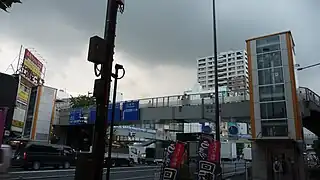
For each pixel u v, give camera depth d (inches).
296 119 797.9
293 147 812.0
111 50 225.6
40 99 1535.4
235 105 1063.0
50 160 1026.1
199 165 522.0
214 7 671.8
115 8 236.5
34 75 1563.7
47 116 1567.4
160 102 1247.5
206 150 525.7
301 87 933.2
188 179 604.7
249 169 870.4
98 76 222.1
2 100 347.3
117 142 2177.7
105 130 212.2
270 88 852.0
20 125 1389.0
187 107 1172.5
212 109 1108.5
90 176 202.1
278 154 824.3
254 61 893.2
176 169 489.4
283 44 861.2
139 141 2377.0
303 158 828.6
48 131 1556.3
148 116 1254.9
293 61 852.6
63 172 876.0
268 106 842.8
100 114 212.4
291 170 798.5
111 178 792.9
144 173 970.1
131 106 1299.2
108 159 241.0
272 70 861.2
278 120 820.0
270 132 823.7
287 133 799.7
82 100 1847.9
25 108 1471.5
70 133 1680.6
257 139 833.5
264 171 819.4
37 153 992.2
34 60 1562.5
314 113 1072.2
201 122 1306.6
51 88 1616.6
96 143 208.2
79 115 1472.7
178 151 497.4
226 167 1269.7
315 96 1012.5
